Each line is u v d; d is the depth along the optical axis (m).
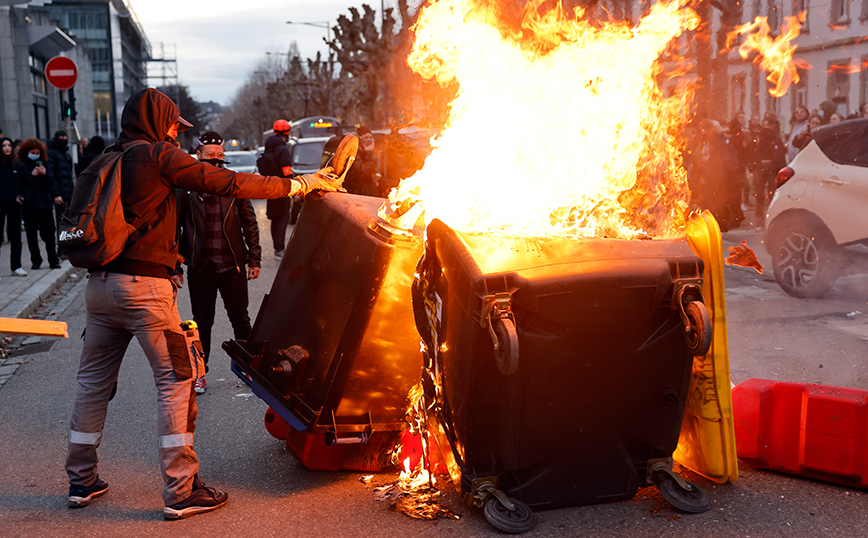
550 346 3.14
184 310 8.95
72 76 15.52
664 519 3.35
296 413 3.70
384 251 3.51
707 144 13.33
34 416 5.17
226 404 5.29
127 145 3.54
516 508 3.32
